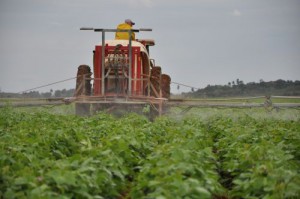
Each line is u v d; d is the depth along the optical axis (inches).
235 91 2294.5
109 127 981.2
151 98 1441.9
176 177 531.8
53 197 505.4
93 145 826.8
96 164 634.8
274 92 2477.9
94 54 1518.2
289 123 1138.7
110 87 1501.0
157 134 982.4
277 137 869.8
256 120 1279.5
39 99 1480.1
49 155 708.7
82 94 1521.9
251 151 697.6
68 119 1161.4
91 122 1087.0
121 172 658.2
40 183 541.3
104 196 609.3
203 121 1299.2
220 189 617.3
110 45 1533.0
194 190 514.9
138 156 761.0
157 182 530.3
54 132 810.8
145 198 527.8
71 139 812.6
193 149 727.1
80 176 561.3
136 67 1510.8
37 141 748.0
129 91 1454.2
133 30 1467.8
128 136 812.0
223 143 890.7
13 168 615.2
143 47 1555.1
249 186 592.1
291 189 547.8
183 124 1167.0
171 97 1755.7
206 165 658.2
